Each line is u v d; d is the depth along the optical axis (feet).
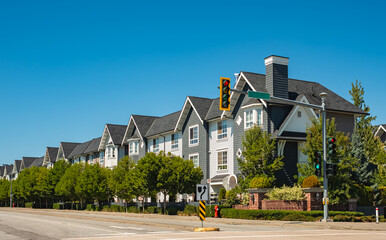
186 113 168.14
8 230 81.25
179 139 172.76
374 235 64.28
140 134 195.42
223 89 70.49
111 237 63.31
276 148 124.06
